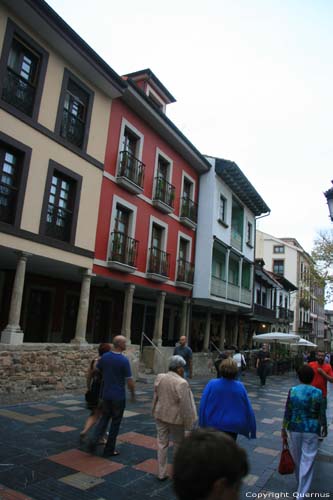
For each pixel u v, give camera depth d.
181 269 18.52
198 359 19.06
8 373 9.40
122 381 5.66
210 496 1.19
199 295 19.30
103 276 13.46
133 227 15.13
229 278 25.02
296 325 46.12
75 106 12.38
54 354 10.69
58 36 11.08
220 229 21.19
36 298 14.96
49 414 7.85
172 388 4.84
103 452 5.64
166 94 18.72
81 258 12.20
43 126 10.92
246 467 1.29
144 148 16.02
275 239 48.50
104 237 13.55
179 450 1.30
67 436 6.35
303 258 50.28
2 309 14.23
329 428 8.72
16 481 4.45
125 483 4.62
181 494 1.22
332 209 6.68
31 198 10.51
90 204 12.66
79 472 4.86
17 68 10.52
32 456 5.29
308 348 48.81
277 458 6.07
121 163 14.34
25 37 10.50
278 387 16.64
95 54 12.14
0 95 9.75
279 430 8.06
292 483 5.02
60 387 10.71
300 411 4.45
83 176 12.38
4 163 10.05
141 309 20.98
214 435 1.32
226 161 20.53
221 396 4.23
